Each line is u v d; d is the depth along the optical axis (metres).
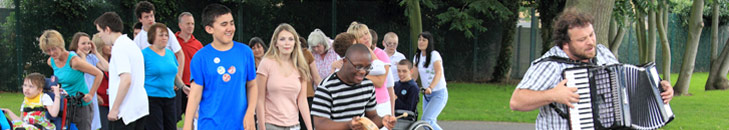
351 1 14.38
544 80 3.14
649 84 3.25
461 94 12.53
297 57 4.26
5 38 11.13
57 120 5.40
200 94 4.04
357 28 4.90
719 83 14.66
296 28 13.95
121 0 11.51
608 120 3.07
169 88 5.15
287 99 4.19
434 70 5.82
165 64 5.05
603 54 3.43
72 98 5.38
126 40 4.64
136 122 4.79
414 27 13.14
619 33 13.36
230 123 4.04
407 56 15.08
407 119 5.30
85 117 5.51
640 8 12.17
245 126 4.09
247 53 4.12
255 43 6.00
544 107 3.26
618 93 3.08
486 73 16.38
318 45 5.23
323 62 5.39
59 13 11.09
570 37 3.14
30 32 11.08
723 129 7.67
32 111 5.23
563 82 3.08
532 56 16.39
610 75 3.08
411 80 5.36
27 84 5.21
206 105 4.04
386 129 3.69
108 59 6.41
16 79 11.21
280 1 13.71
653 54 13.52
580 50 3.12
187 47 6.07
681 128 7.64
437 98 5.81
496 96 12.19
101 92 5.75
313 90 5.21
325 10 14.20
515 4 15.86
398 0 14.23
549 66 3.17
